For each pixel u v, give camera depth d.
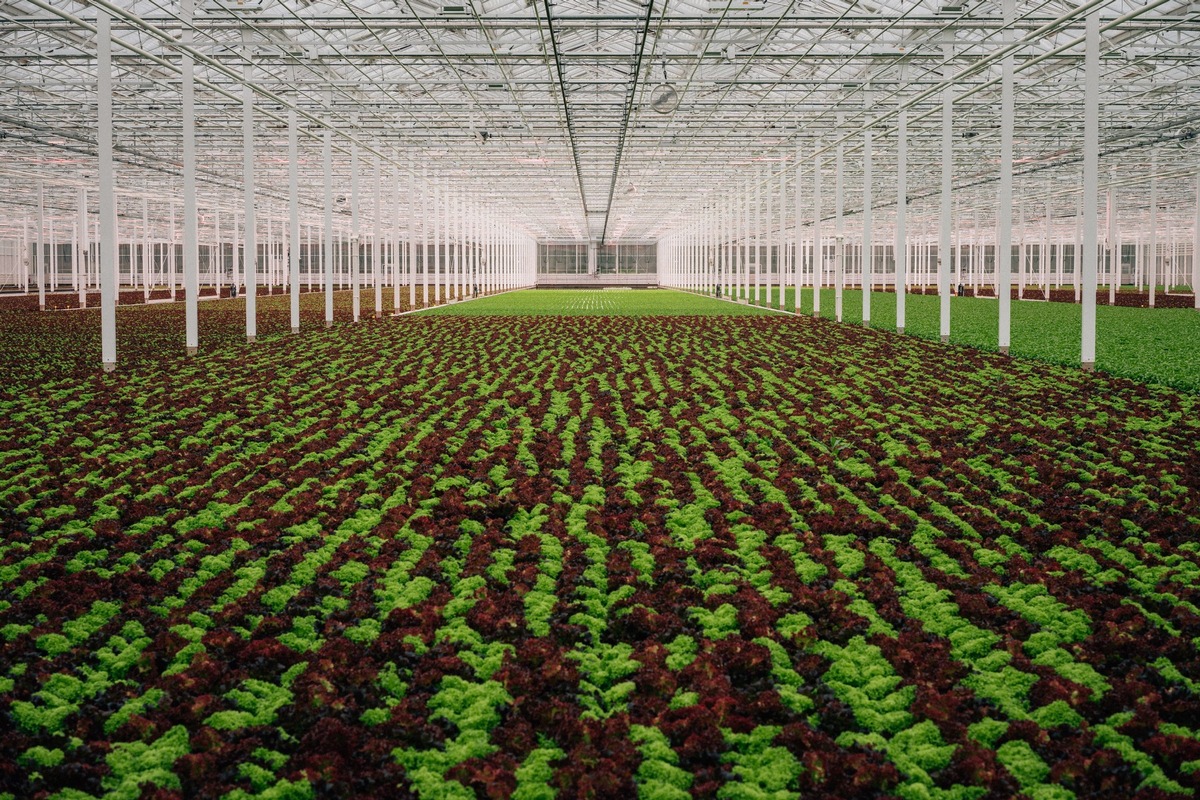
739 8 22.28
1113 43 24.86
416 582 6.54
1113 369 17.62
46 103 33.53
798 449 11.21
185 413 13.38
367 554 7.15
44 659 5.29
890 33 25.42
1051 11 22.55
